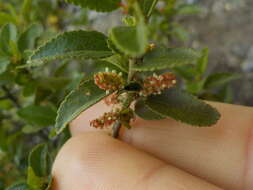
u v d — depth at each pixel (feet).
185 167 0.32
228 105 0.33
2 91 0.41
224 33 0.66
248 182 0.31
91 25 0.65
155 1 0.21
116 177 0.27
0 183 0.41
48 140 0.44
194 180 0.27
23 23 0.41
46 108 0.35
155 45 0.23
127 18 0.21
